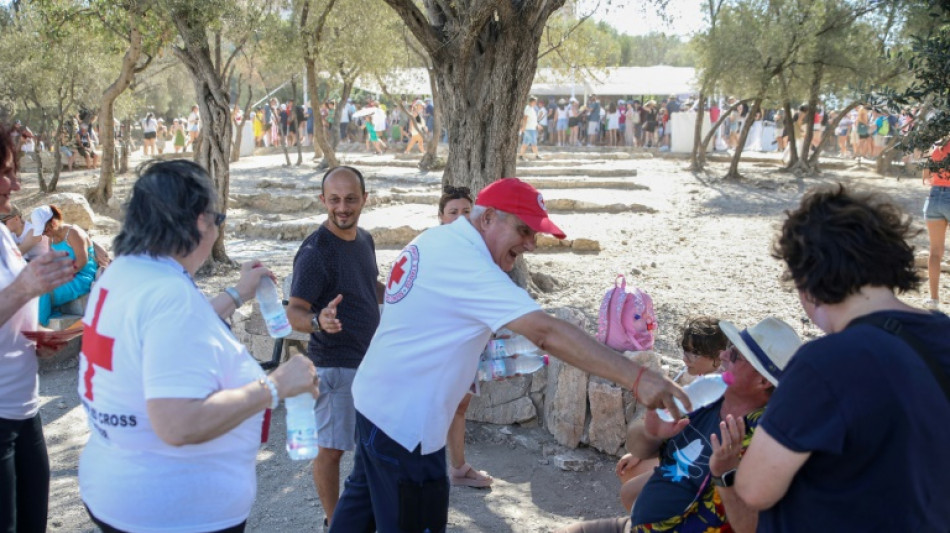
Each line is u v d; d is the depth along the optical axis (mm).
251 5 12945
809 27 18984
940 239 8008
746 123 20578
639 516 3035
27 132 18219
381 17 19703
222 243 10609
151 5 9648
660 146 29953
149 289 2301
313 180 19516
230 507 2471
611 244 11930
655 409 2604
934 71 4449
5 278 3184
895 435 1881
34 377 3297
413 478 3213
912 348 1926
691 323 3723
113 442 2385
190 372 2254
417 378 3127
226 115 10070
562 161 23406
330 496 4203
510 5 7570
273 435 5695
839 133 26906
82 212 13812
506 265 3174
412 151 27906
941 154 5059
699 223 13984
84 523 4488
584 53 18531
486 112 8094
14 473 3201
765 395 2811
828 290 2031
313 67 19953
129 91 20406
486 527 4465
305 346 6137
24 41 17078
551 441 5477
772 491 1986
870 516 1930
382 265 10477
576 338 2748
